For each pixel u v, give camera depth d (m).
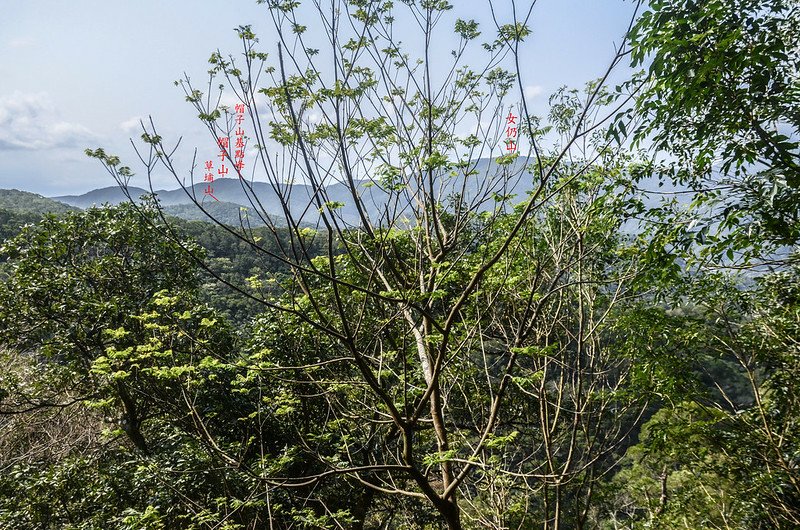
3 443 13.59
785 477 7.80
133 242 12.95
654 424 9.04
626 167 6.80
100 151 3.34
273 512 8.17
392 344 7.21
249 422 9.80
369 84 4.38
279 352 9.67
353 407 8.54
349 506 11.00
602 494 8.55
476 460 4.58
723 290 8.20
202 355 9.17
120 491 10.57
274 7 3.68
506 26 3.97
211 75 3.44
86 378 12.41
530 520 8.56
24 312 11.87
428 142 4.71
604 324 7.80
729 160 6.27
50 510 10.54
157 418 12.69
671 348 8.49
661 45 5.11
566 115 5.68
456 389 8.41
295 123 3.39
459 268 6.11
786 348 8.34
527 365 7.68
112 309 11.51
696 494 9.23
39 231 12.40
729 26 5.12
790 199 4.89
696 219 5.57
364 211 4.65
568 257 6.35
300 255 3.72
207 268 3.39
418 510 10.96
